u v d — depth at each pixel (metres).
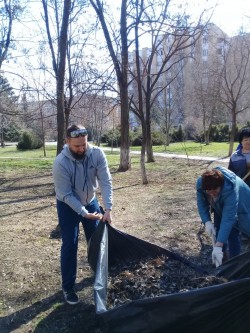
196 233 6.01
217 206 3.66
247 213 3.71
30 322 3.47
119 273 3.56
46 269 4.66
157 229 6.42
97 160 3.68
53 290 4.08
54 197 10.43
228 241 3.99
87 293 3.94
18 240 5.95
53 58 15.48
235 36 21.20
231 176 3.62
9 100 16.28
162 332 2.34
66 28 11.20
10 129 42.53
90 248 3.74
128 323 2.41
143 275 3.38
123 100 15.34
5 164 20.17
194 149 27.38
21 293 4.04
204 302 2.23
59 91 11.19
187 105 35.81
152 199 9.41
